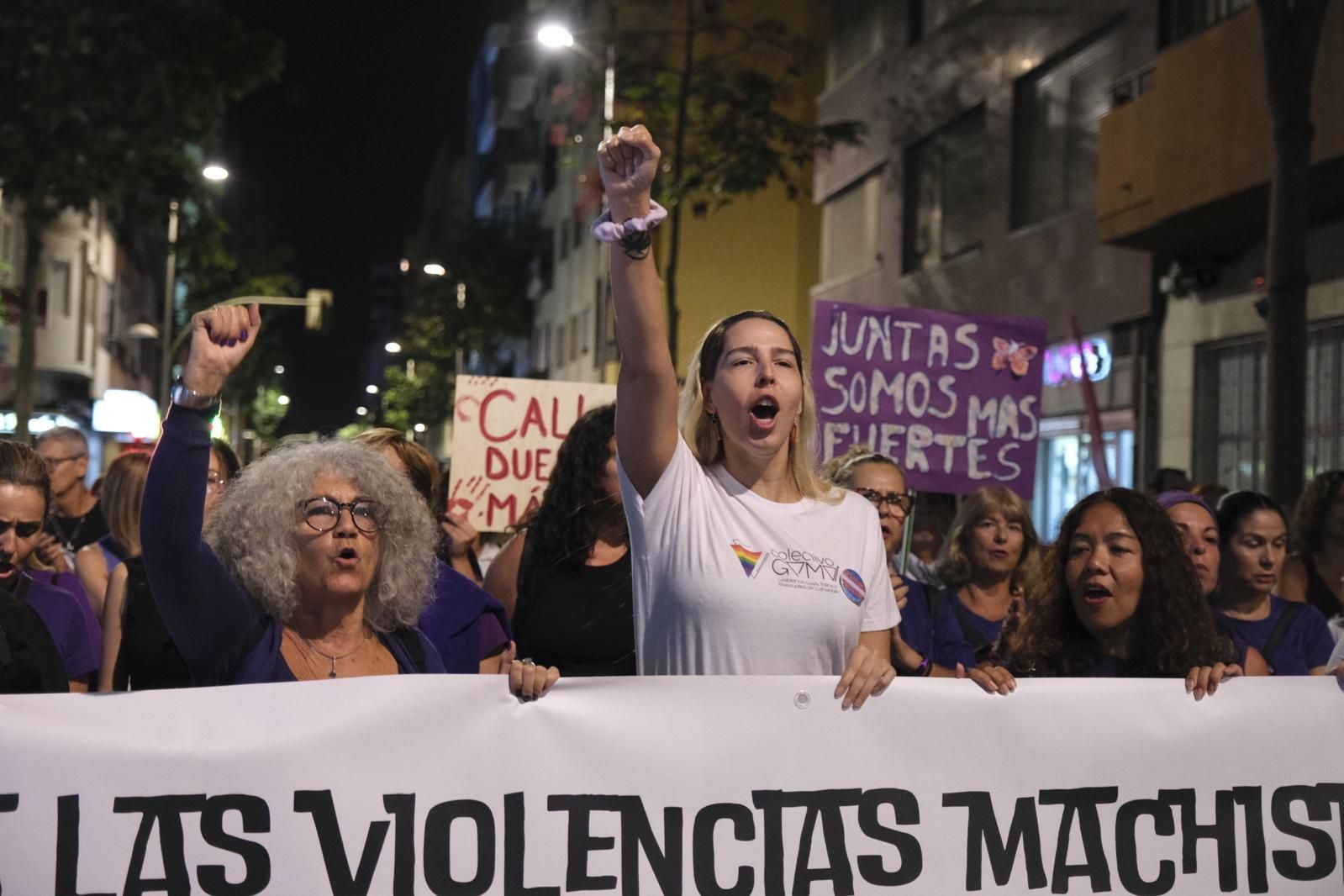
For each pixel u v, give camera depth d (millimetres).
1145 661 3727
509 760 3064
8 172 17625
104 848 2914
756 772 3131
